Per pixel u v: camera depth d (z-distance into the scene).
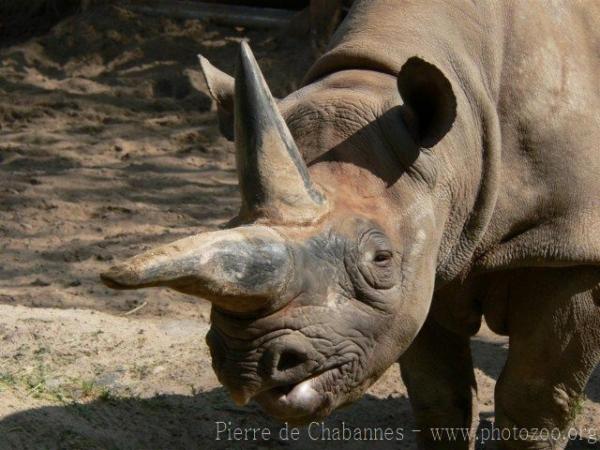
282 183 11.79
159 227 29.34
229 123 14.89
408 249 12.95
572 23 15.41
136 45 42.28
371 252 12.38
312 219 11.95
